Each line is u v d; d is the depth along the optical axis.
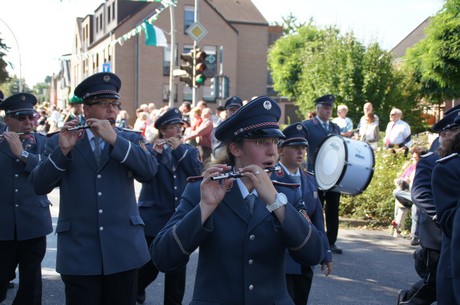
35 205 5.07
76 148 3.87
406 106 23.45
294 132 4.48
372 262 7.18
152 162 4.02
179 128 5.53
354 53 23.27
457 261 2.95
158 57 39.66
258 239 2.55
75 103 7.54
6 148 5.11
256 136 2.55
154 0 16.05
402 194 8.34
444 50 20.98
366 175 6.59
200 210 2.47
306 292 4.36
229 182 2.48
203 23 41.41
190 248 2.49
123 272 3.87
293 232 2.49
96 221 3.80
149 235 5.33
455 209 3.15
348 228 9.14
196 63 14.32
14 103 5.19
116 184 3.90
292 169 4.51
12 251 5.03
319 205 4.51
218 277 2.56
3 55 12.66
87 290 3.78
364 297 5.87
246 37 45.22
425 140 13.78
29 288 4.96
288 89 39.62
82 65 47.19
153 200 5.37
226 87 16.06
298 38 40.84
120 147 3.78
